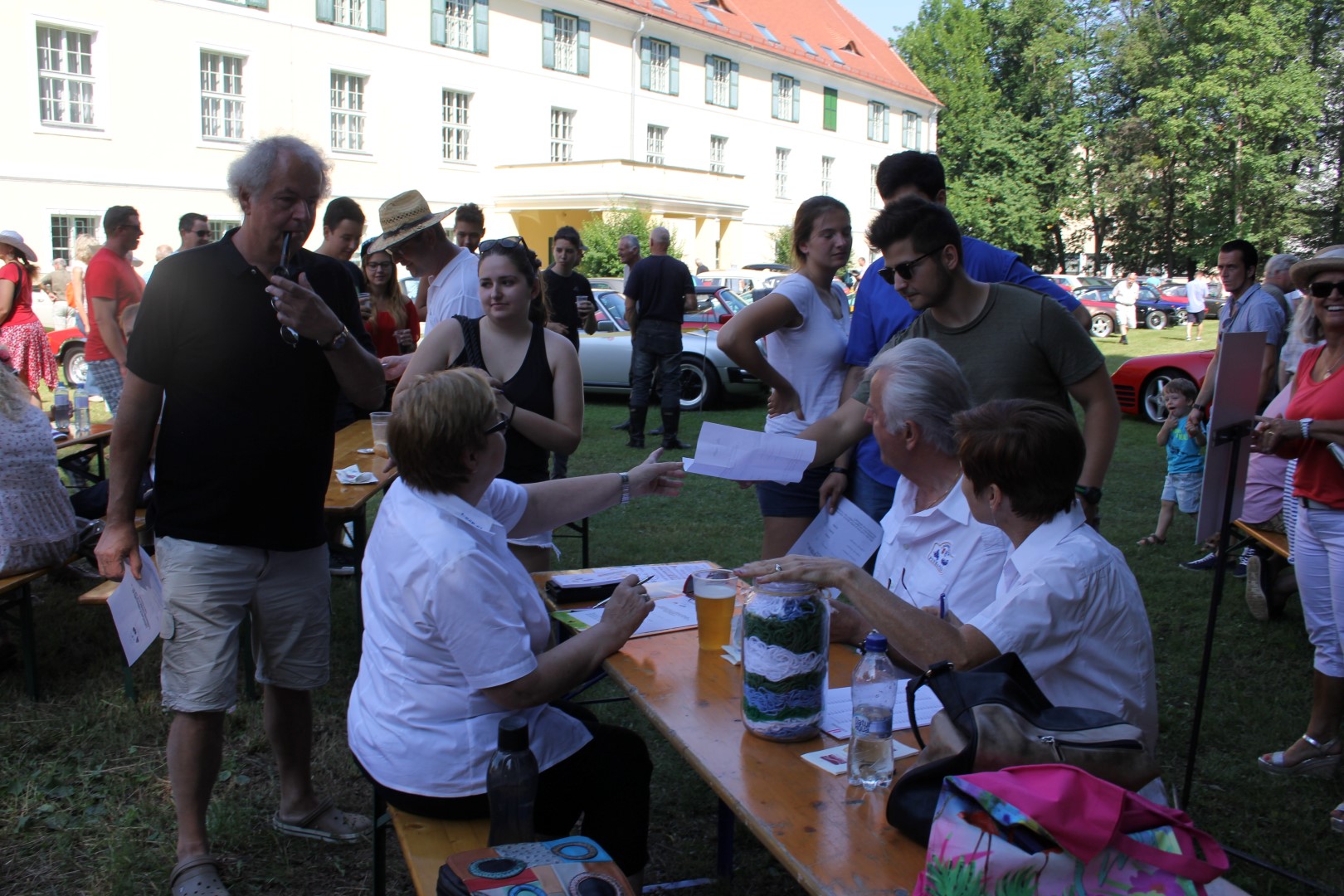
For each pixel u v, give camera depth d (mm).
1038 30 42594
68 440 5496
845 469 3373
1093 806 1319
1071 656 1845
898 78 42281
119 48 18969
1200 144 36062
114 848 2904
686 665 2312
